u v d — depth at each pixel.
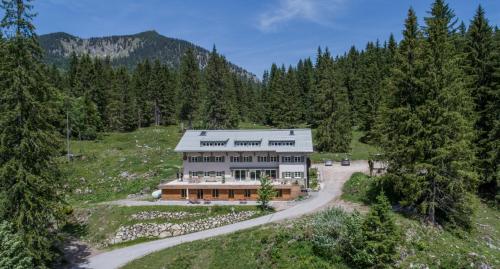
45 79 29.91
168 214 44.84
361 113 91.00
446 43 36.12
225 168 54.09
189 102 95.38
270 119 113.94
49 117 30.41
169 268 32.50
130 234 42.28
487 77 46.53
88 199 53.12
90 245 40.81
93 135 91.88
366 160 69.50
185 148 54.19
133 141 88.56
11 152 27.59
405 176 36.28
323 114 79.12
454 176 36.16
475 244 34.69
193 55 99.75
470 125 37.47
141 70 123.19
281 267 30.23
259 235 35.66
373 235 28.61
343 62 115.56
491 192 47.62
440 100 35.91
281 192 48.97
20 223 26.73
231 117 86.94
